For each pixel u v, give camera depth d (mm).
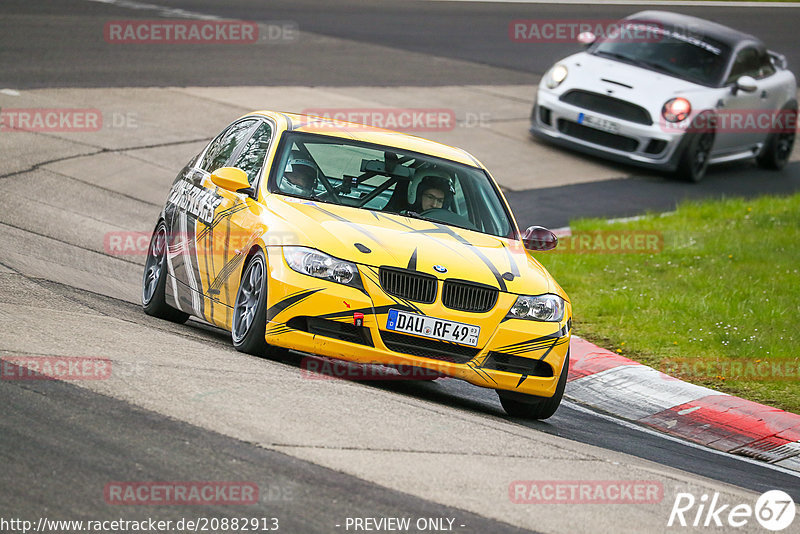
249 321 26266
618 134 67125
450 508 17641
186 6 97688
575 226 52031
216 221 29062
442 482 18797
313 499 17000
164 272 32156
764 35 122938
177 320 32969
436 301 25406
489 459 20703
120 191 50250
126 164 54031
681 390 32250
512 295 26125
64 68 69188
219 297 28172
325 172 28875
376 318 24969
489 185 30844
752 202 61312
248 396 21531
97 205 47438
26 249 37062
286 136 29828
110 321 27141
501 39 105562
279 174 28594
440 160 30781
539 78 90438
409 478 18672
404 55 91375
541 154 68312
